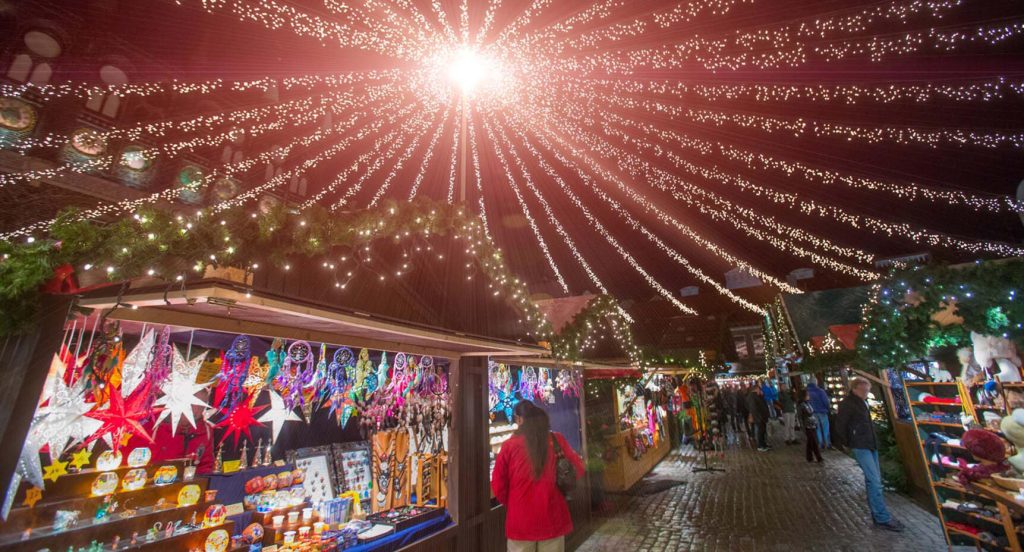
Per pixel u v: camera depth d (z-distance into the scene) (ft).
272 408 9.39
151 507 7.14
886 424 25.12
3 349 5.44
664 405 37.96
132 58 28.02
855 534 17.65
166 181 28.43
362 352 10.62
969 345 15.71
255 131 33.06
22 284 5.34
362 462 11.99
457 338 10.85
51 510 6.03
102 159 25.50
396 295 9.75
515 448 11.24
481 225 13.76
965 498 15.97
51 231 5.90
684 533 18.88
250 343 8.97
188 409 7.68
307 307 7.00
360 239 8.58
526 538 10.55
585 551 17.28
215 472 8.95
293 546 8.72
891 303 16.53
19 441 5.32
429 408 13.26
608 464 24.88
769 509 21.74
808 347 42.29
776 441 45.62
